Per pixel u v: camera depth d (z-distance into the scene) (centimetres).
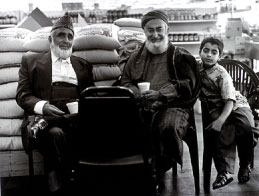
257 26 704
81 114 221
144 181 257
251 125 290
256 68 572
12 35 337
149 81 287
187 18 697
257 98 320
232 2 727
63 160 251
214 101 294
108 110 219
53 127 257
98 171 229
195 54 704
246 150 290
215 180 286
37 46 327
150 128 248
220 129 275
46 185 293
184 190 285
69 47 288
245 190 284
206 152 282
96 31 346
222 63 339
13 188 290
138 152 233
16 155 299
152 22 281
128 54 350
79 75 293
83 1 852
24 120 282
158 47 283
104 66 338
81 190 250
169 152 257
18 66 328
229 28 580
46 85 282
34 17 413
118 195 262
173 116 262
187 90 274
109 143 227
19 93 279
